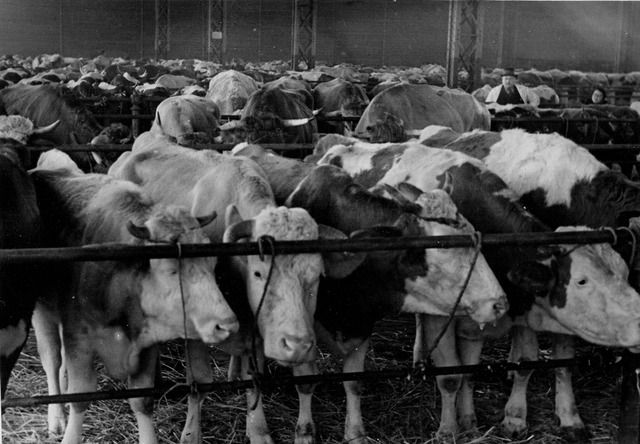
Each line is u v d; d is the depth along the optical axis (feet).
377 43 149.69
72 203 15.51
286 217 13.80
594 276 14.43
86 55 157.17
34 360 19.92
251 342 14.32
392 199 15.83
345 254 14.21
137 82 73.10
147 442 14.65
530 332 16.87
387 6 148.56
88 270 14.06
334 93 55.62
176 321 13.46
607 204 17.49
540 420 17.12
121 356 14.34
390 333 22.94
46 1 153.48
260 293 13.56
